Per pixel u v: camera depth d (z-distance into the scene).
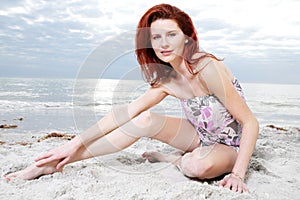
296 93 12.15
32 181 1.58
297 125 4.65
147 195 1.37
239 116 1.60
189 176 1.70
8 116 4.43
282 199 1.44
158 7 1.58
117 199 1.34
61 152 1.67
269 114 5.96
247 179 1.70
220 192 1.38
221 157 1.63
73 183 1.53
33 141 2.76
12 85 11.53
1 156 2.07
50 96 7.84
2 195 1.38
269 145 2.60
